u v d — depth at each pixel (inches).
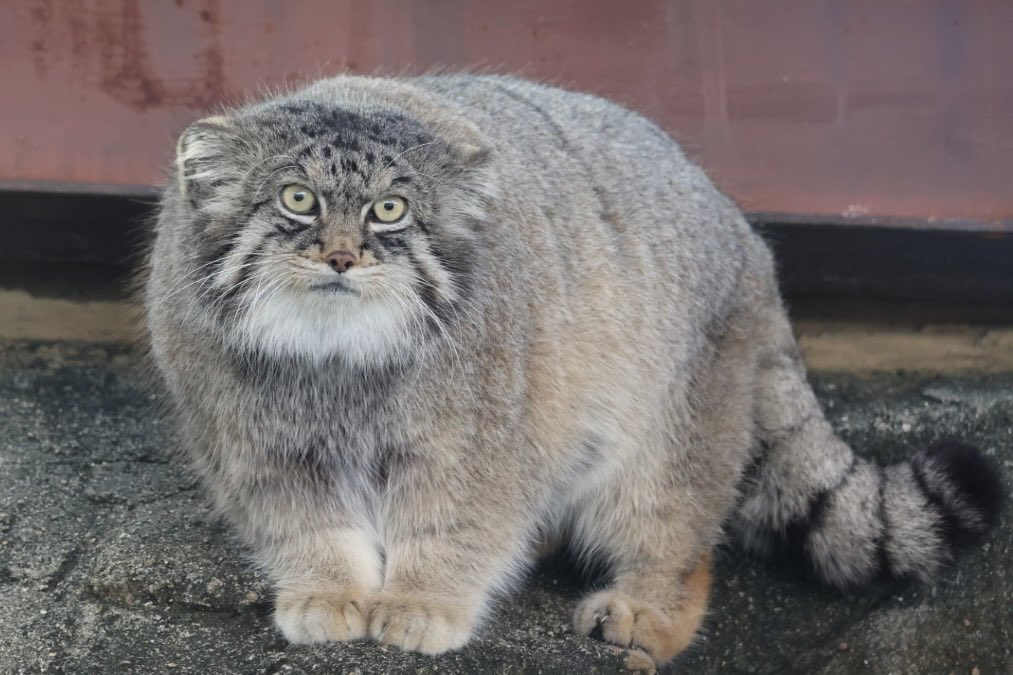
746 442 173.3
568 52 203.3
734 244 178.9
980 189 198.8
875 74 203.2
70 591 145.7
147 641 138.5
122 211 193.3
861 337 210.1
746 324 177.3
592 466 164.4
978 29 204.1
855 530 169.6
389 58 200.4
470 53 202.2
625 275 164.1
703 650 166.6
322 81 164.9
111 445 178.9
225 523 157.9
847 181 199.8
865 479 171.6
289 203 135.9
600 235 162.4
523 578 161.2
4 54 194.9
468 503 146.5
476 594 147.4
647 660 149.3
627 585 164.1
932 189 199.0
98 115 194.9
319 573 144.4
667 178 174.6
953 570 171.3
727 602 173.0
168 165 170.6
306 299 136.5
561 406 155.7
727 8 204.8
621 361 162.2
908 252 200.4
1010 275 201.6
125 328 204.7
